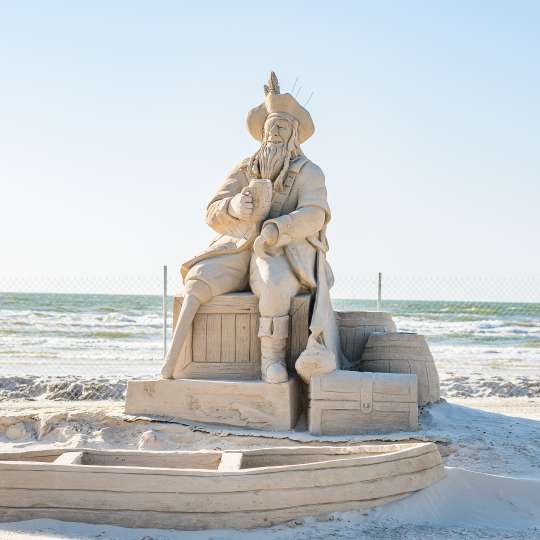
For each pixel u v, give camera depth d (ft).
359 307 104.58
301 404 22.09
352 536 13.97
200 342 21.94
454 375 41.09
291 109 23.07
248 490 14.42
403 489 15.26
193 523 14.30
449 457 19.42
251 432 20.49
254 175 22.90
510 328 87.45
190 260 22.21
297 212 21.77
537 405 29.25
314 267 22.25
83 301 133.80
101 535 13.96
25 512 14.51
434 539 13.92
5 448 20.77
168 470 14.49
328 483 14.75
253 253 22.09
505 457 19.33
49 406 26.43
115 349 58.59
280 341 21.24
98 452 16.16
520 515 15.71
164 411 21.38
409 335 23.35
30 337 69.26
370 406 20.48
